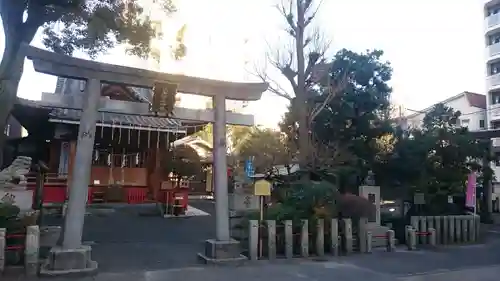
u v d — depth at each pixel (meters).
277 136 14.98
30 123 17.39
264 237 9.27
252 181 16.41
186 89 8.21
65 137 16.28
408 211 14.39
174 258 8.66
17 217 8.55
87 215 14.63
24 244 7.29
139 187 18.62
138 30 11.11
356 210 10.38
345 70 15.29
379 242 11.23
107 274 7.06
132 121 16.16
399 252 10.41
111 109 7.63
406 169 14.72
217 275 7.23
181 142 22.98
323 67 14.20
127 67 7.63
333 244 9.66
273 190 13.40
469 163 15.53
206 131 26.14
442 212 14.31
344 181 14.46
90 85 7.45
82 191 7.27
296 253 9.54
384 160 15.20
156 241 10.68
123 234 11.52
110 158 19.00
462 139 14.91
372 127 15.46
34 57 7.01
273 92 13.86
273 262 8.56
